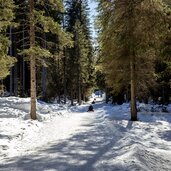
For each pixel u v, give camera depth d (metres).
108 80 28.09
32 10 24.42
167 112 37.88
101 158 11.41
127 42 22.48
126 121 25.34
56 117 30.70
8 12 22.25
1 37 22.09
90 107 42.97
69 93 68.75
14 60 22.80
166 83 36.00
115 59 25.66
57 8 25.59
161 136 18.91
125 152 12.23
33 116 25.45
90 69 71.62
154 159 11.59
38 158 11.65
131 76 26.20
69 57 61.44
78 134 18.17
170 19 19.11
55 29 24.69
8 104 32.38
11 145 14.45
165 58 19.73
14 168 10.17
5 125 20.45
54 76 58.75
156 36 19.39
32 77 25.33
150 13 19.23
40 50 24.47
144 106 40.59
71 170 9.79
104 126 22.17
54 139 16.44
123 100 56.09
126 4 22.33
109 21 24.88
